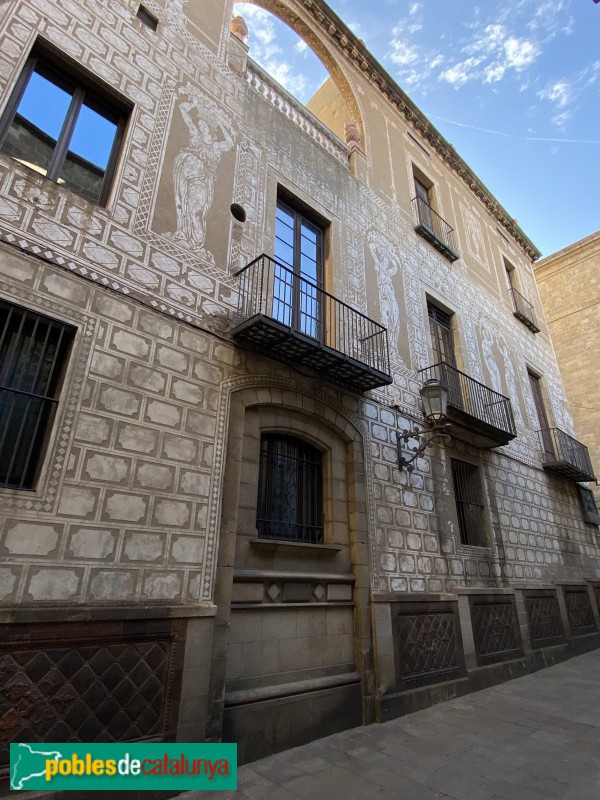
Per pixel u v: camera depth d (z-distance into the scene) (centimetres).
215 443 539
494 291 1438
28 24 525
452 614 787
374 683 621
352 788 415
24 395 422
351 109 1138
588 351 1983
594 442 1864
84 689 377
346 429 721
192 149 658
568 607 1159
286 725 513
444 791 412
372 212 1006
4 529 371
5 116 491
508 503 1084
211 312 595
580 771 454
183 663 438
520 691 775
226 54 779
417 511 797
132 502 449
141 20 668
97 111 586
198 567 478
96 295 486
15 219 448
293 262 780
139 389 491
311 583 605
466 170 1493
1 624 348
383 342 880
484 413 1094
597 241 2048
